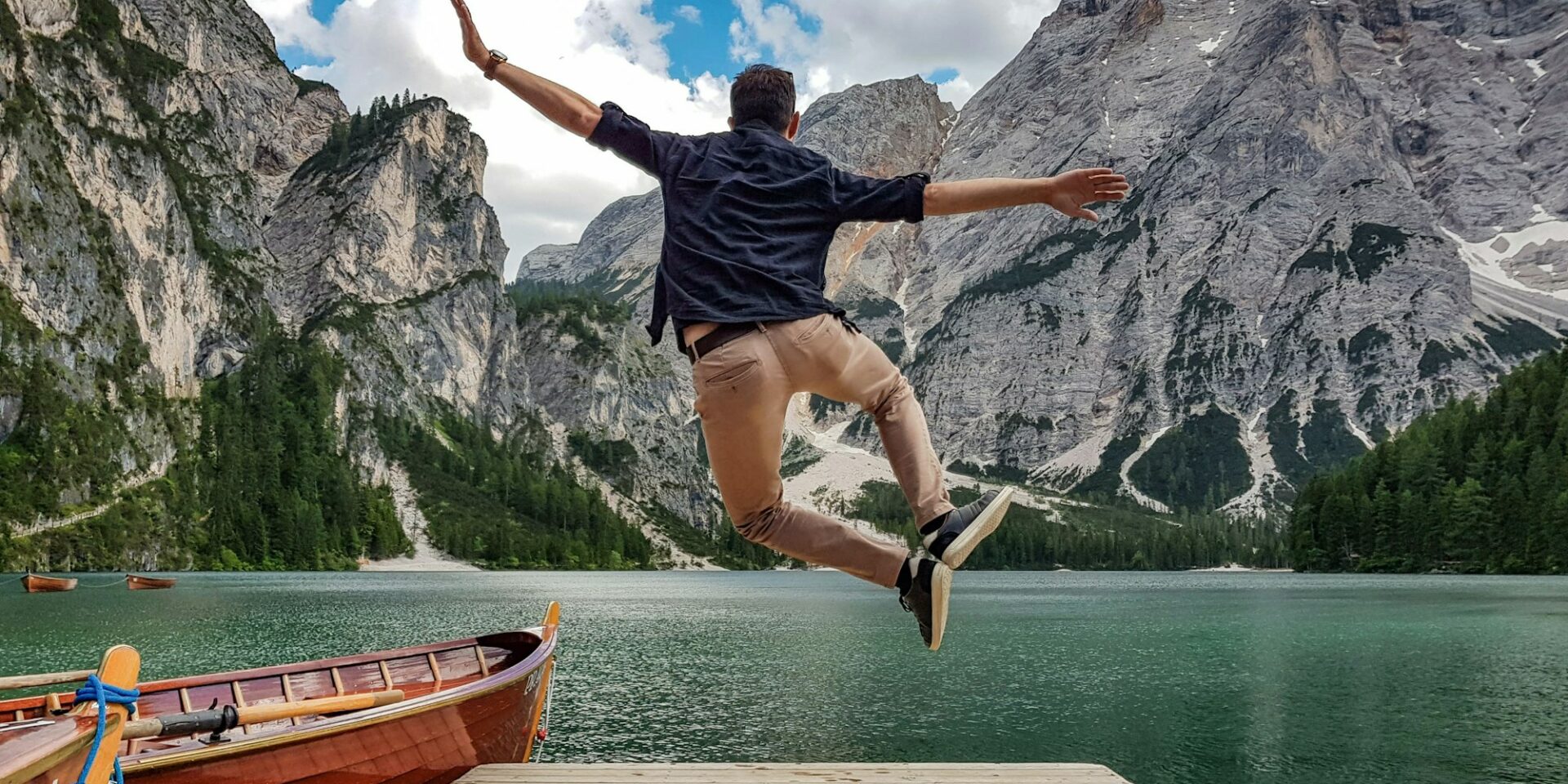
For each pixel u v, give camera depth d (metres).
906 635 60.53
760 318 4.00
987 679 40.25
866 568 4.30
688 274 4.11
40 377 188.25
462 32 4.25
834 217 4.30
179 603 89.25
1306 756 26.70
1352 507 190.12
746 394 4.00
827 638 59.09
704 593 128.00
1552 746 27.86
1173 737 29.02
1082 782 7.01
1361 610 84.19
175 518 191.88
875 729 29.64
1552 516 151.62
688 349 4.26
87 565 169.50
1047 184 4.28
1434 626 67.31
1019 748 27.39
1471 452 178.38
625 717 31.25
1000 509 4.21
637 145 4.34
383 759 11.14
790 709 32.94
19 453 179.62
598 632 63.31
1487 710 33.59
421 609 81.62
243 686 12.89
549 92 4.33
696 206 4.22
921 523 4.27
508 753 14.16
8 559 158.12
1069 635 61.91
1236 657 49.31
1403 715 32.84
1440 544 170.75
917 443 4.34
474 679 15.95
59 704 7.77
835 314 4.18
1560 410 173.25
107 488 188.25
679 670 42.47
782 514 4.41
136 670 4.40
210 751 9.23
